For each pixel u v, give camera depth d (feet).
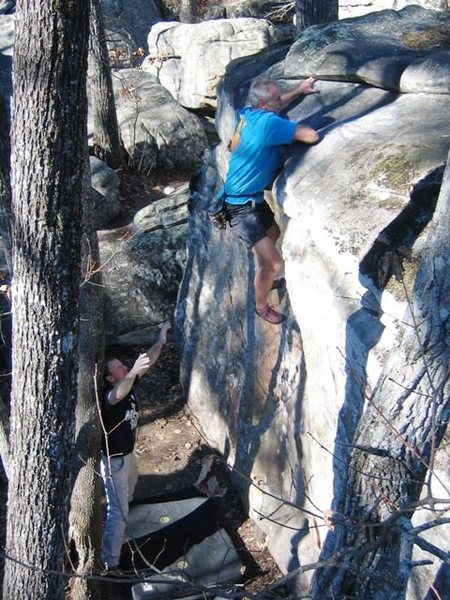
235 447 22.76
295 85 18.19
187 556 19.88
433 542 12.10
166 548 20.12
